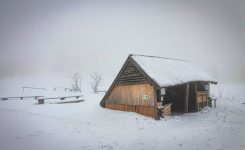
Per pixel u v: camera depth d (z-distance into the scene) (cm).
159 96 2059
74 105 2764
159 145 1215
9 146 1196
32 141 1292
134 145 1231
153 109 2045
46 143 1260
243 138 1298
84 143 1270
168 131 1587
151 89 2070
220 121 1962
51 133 1475
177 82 2178
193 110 2631
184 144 1207
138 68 2155
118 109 2359
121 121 1959
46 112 2327
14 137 1366
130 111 2245
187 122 1958
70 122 1862
